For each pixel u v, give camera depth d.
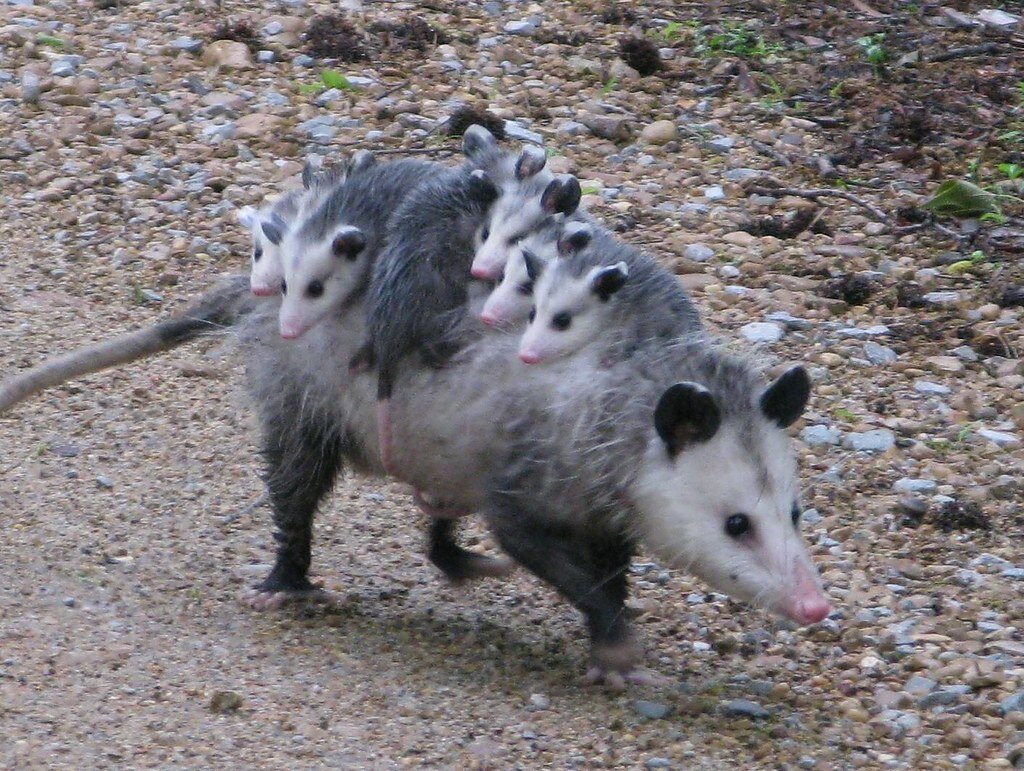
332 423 9.87
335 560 10.79
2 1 20.42
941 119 17.70
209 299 10.62
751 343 12.66
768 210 15.82
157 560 10.31
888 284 14.45
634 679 8.94
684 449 8.28
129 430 12.11
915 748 8.32
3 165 16.33
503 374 8.87
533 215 9.62
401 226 9.62
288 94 18.06
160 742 7.74
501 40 19.78
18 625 8.97
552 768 7.82
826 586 10.23
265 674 8.71
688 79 18.86
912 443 12.03
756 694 8.95
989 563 10.48
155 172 16.22
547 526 8.91
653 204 15.80
